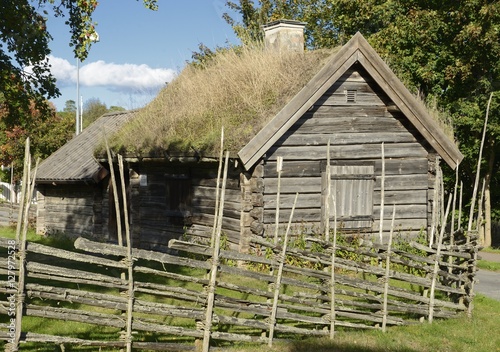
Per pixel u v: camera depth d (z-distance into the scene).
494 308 11.88
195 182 15.95
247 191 13.99
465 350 8.89
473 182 26.62
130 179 18.31
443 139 15.37
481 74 24.52
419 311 10.25
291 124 13.73
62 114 55.75
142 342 7.58
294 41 17.78
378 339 8.99
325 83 14.05
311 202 14.40
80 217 22.09
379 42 27.09
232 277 12.32
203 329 7.90
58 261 13.92
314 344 8.50
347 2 29.69
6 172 41.53
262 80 15.40
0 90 13.18
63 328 8.33
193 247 7.84
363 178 14.97
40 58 13.18
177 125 16.23
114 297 7.36
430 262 10.39
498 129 22.95
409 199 15.41
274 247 8.71
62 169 22.33
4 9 12.64
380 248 9.85
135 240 18.11
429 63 25.03
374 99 15.15
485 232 25.55
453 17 24.17
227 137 13.85
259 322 8.38
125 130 18.41
